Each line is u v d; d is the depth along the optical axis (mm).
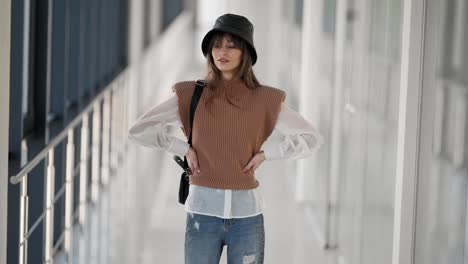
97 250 8453
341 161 8422
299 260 8570
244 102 5113
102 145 11547
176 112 5215
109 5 13492
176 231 9477
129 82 14539
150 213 10203
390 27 6297
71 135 7566
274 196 11555
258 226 5188
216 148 5102
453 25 5035
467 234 4828
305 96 11344
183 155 5180
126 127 13758
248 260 5176
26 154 7402
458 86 4938
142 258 8359
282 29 16453
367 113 7121
